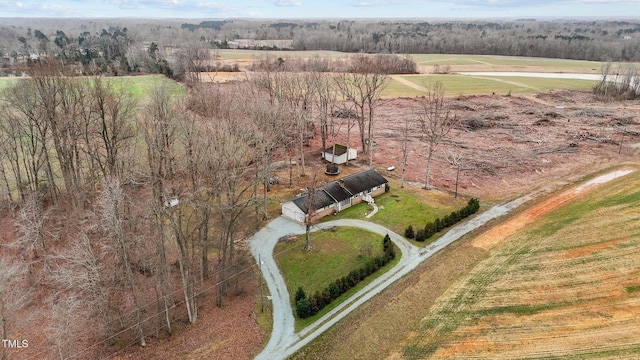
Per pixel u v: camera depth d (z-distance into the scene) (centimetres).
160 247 3250
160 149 3616
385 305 3419
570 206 4934
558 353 2862
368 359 2909
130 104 5597
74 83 5056
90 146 4828
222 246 3950
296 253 4156
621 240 4059
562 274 3666
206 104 5491
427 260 4025
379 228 4622
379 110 9875
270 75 7600
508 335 3045
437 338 3061
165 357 2953
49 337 3053
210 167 3512
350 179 5256
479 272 3784
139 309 3112
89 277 3083
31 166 4925
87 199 4438
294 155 6775
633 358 2769
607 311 3200
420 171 6281
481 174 6131
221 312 3403
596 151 6969
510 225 4597
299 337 3127
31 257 3828
